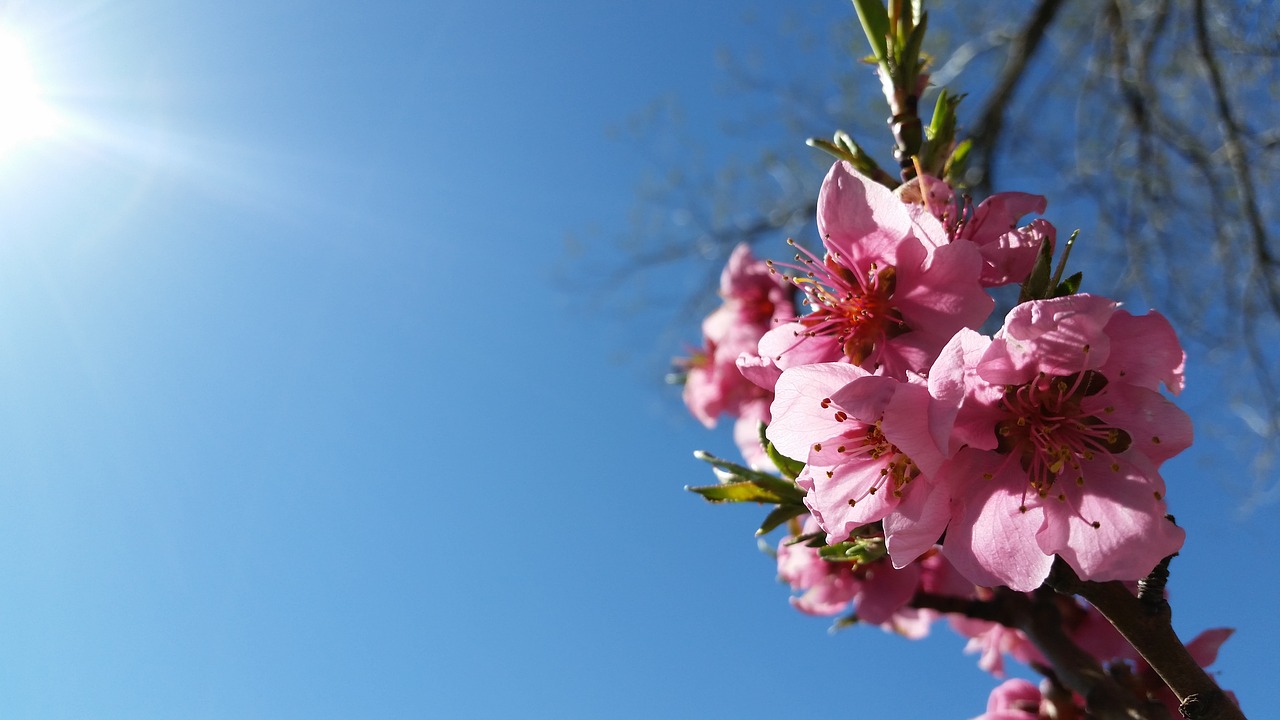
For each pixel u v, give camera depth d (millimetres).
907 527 178
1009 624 234
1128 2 807
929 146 214
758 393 289
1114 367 181
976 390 180
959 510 180
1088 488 178
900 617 266
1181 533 173
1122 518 176
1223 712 165
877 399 174
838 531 181
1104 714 212
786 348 203
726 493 207
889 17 221
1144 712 207
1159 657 171
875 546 187
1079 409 181
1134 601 174
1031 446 181
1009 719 239
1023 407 181
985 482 180
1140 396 179
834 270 203
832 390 183
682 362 325
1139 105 822
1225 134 769
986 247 198
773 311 294
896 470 181
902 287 196
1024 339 176
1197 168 819
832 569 251
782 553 255
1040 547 177
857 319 196
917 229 194
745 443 285
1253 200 763
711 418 302
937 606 241
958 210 213
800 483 187
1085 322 173
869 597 247
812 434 188
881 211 196
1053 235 195
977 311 188
